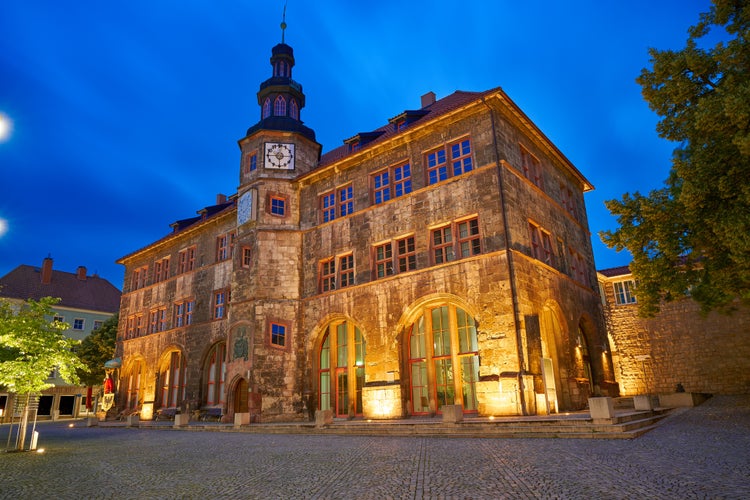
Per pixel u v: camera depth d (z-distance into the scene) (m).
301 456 12.27
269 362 25.08
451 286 20.66
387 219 23.80
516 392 17.78
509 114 22.47
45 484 9.71
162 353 34.56
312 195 27.92
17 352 16.81
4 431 28.25
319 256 26.50
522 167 23.17
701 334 29.00
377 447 13.26
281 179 28.62
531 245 21.78
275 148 29.19
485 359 19.00
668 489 7.00
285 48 32.84
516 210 20.95
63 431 26.58
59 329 17.41
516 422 14.38
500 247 19.75
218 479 9.56
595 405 13.61
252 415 24.17
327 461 11.21
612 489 7.16
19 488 9.35
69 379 16.75
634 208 17.11
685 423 15.18
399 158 24.25
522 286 19.53
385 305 22.61
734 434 12.10
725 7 14.49
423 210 22.55
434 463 10.09
